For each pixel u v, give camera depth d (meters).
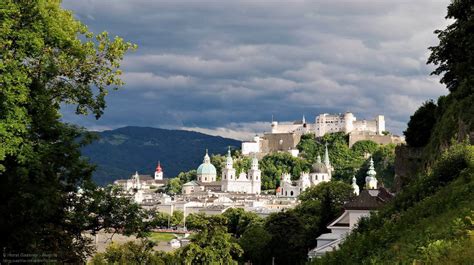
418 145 125.69
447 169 77.81
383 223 71.75
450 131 97.44
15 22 55.03
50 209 56.94
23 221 56.81
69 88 63.91
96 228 65.44
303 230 184.62
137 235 65.19
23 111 54.69
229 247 155.62
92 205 62.69
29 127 56.59
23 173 53.53
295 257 172.88
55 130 59.34
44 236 61.78
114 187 66.50
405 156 126.75
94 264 118.94
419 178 83.19
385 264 47.47
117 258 124.50
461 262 38.53
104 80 65.94
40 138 58.94
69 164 59.97
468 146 79.31
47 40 59.09
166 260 151.75
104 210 63.59
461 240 42.16
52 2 61.59
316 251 113.94
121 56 66.44
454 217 50.09
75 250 64.00
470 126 88.56
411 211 64.75
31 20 56.88
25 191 54.56
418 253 44.84
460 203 56.34
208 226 157.88
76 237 64.44
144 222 65.50
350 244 60.91
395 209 78.19
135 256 126.12
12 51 55.91
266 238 185.00
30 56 57.06
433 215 58.16
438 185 77.00
